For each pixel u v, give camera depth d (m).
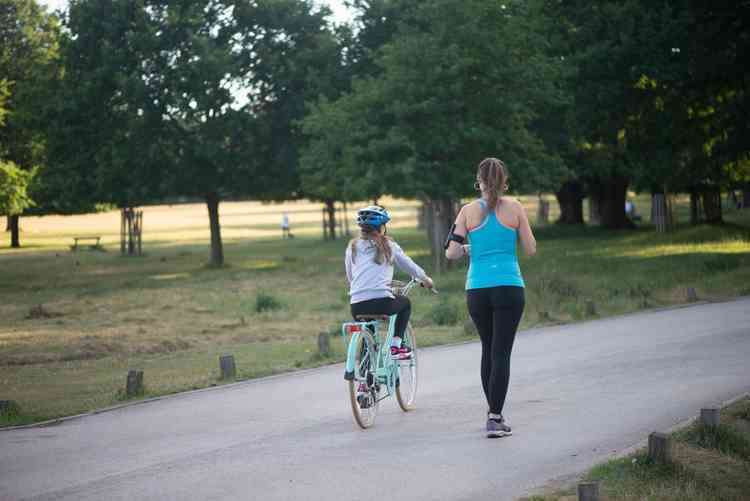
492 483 9.29
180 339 26.72
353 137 46.22
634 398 13.31
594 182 85.12
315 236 109.88
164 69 61.03
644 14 49.59
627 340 20.02
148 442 12.04
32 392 17.73
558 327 23.53
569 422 11.95
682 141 55.34
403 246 76.44
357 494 9.07
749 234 56.56
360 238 12.79
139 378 16.25
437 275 46.16
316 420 12.97
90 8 61.66
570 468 9.74
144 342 26.30
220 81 61.03
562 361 17.48
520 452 10.50
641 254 49.22
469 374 16.61
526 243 11.20
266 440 11.75
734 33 51.50
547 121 60.94
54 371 21.36
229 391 16.11
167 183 62.66
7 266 72.56
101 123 62.56
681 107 53.25
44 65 65.00
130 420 13.81
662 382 14.52
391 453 10.73
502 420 11.34
